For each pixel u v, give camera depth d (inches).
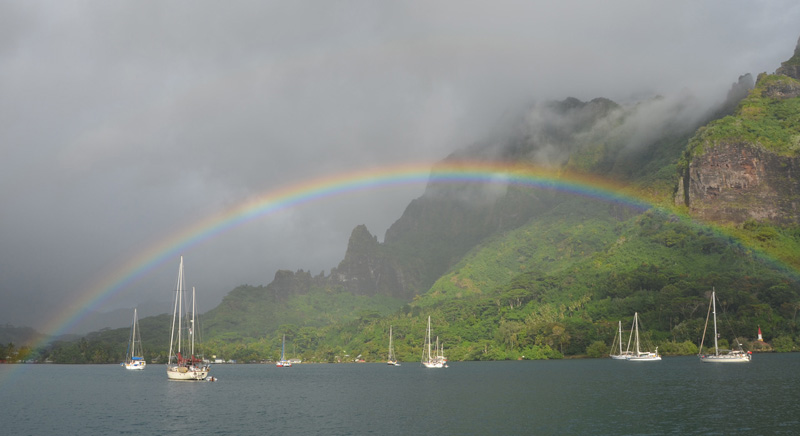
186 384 7603.4
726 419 3533.5
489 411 4207.7
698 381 5861.2
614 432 3265.3
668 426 3376.0
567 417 3816.4
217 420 4069.9
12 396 6151.6
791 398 4330.7
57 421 4136.3
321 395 5880.9
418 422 3811.5
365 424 3786.9
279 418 4131.4
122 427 3831.2
